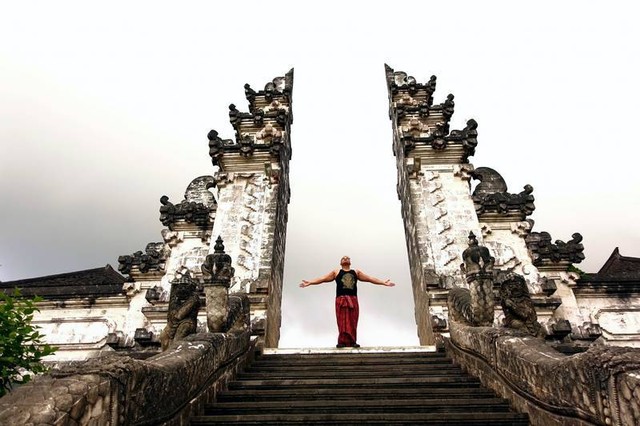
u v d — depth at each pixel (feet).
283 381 23.70
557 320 41.98
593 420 13.60
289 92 62.18
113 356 13.75
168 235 48.85
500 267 45.65
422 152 51.16
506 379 19.86
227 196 49.06
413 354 30.91
